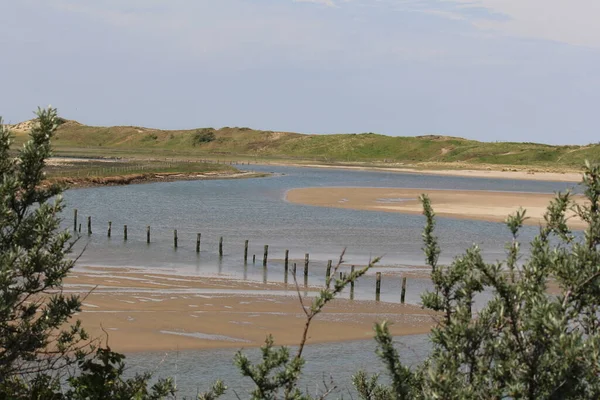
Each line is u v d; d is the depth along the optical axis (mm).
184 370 18953
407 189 110375
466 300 5211
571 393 4137
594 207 4984
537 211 73312
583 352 4078
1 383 5766
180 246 45531
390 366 4699
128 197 83875
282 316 26328
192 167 151250
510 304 4547
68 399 6527
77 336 20109
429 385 4559
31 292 5656
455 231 55906
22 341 5738
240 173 150500
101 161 154375
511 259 5000
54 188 5918
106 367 6805
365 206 77688
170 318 24891
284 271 37031
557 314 4246
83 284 29781
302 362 5430
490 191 111000
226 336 23062
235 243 47656
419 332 24609
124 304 26438
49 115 5840
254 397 5410
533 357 4254
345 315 26906
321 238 50969
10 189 5465
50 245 5836
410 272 37219
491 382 4559
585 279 4605
